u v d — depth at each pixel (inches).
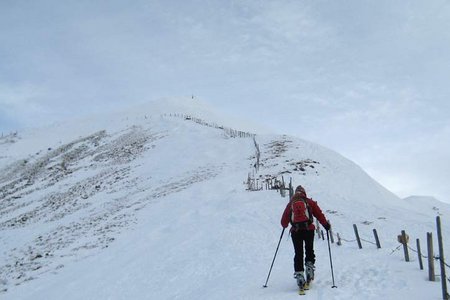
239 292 393.7
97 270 756.6
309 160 1542.8
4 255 1148.5
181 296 481.4
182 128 2576.3
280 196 1019.3
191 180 1520.7
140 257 753.0
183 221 971.3
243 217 845.2
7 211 1860.2
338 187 1246.3
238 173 1476.4
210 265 591.2
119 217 1232.8
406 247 430.9
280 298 341.4
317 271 414.0
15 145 3228.3
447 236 656.4
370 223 767.7
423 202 1556.3
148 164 1955.0
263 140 1952.5
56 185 2085.4
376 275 378.0
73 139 3120.1
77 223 1328.7
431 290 325.1
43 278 815.7
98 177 1998.0
